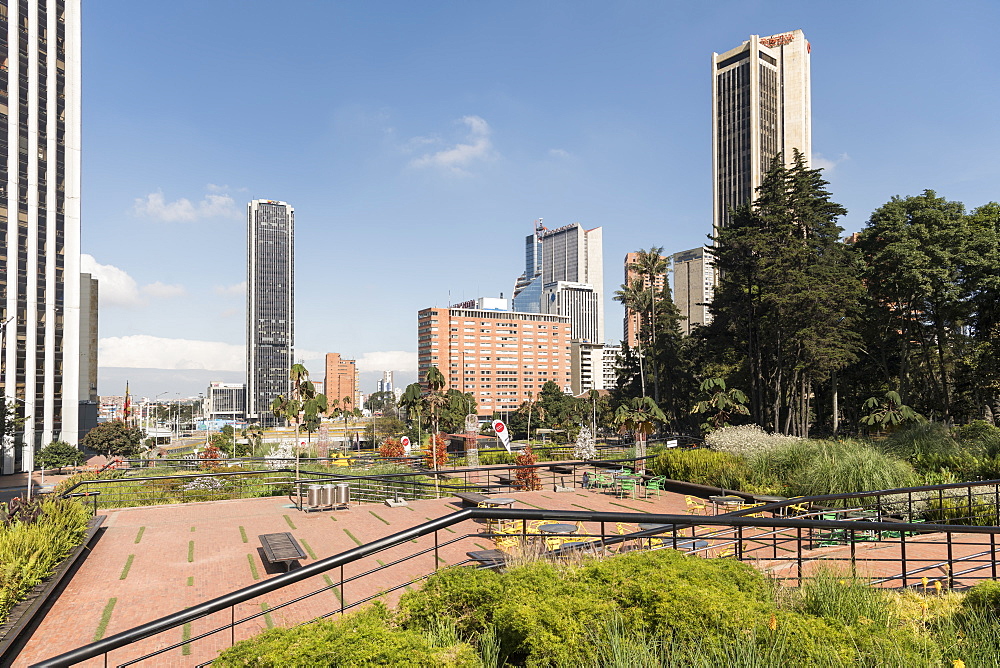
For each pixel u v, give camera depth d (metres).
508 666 4.15
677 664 3.69
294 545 10.80
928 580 7.36
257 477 21.70
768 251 39.81
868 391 48.88
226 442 60.69
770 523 5.62
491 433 100.00
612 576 4.84
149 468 27.34
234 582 9.73
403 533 5.14
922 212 38.38
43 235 73.38
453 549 11.42
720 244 43.56
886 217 39.91
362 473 22.89
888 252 37.97
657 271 66.75
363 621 4.26
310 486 15.52
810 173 45.22
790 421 41.22
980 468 13.76
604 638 3.96
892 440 17.20
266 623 7.88
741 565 5.39
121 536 12.78
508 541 9.71
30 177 71.38
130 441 85.06
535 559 6.06
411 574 9.86
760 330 42.44
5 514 10.41
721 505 14.44
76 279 77.06
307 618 8.02
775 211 41.16
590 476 19.61
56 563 9.33
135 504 17.42
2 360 66.94
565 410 100.19
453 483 21.88
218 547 11.88
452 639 4.36
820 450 15.25
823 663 3.54
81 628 7.87
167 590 9.34
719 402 38.44
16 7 70.50
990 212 40.06
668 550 5.67
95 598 8.99
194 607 4.20
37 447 71.38
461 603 4.81
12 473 67.12
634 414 23.14
